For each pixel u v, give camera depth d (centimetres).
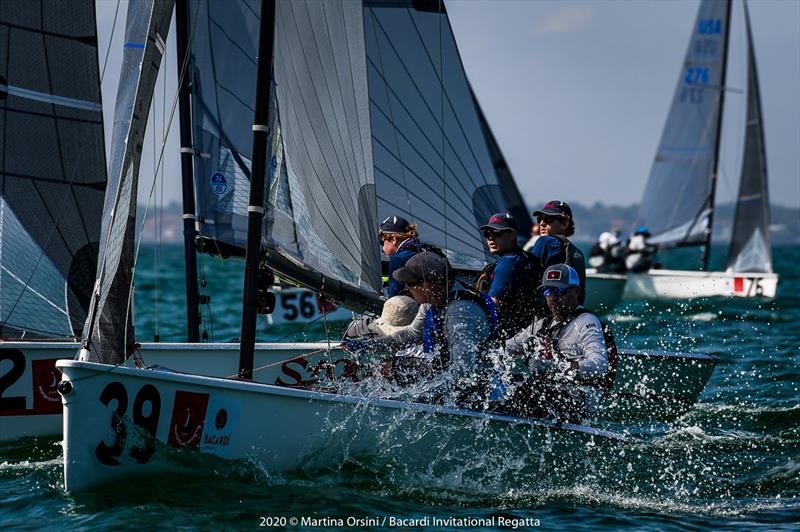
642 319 4712
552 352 2061
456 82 3312
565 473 2036
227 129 2711
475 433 1977
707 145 8556
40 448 2280
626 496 1917
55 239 2495
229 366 2573
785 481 2002
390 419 1941
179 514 1702
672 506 1844
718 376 3139
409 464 1959
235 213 2717
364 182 2325
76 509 1731
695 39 8550
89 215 2538
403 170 3228
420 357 2041
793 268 12975
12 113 2455
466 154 3325
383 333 2184
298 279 2288
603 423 2555
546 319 2111
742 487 1972
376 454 1948
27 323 2456
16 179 2458
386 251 2488
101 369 1731
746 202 7600
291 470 1905
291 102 2284
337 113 2291
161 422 1794
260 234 1923
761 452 2222
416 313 2162
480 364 2000
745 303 5794
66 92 2517
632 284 6538
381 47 3216
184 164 2666
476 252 3322
